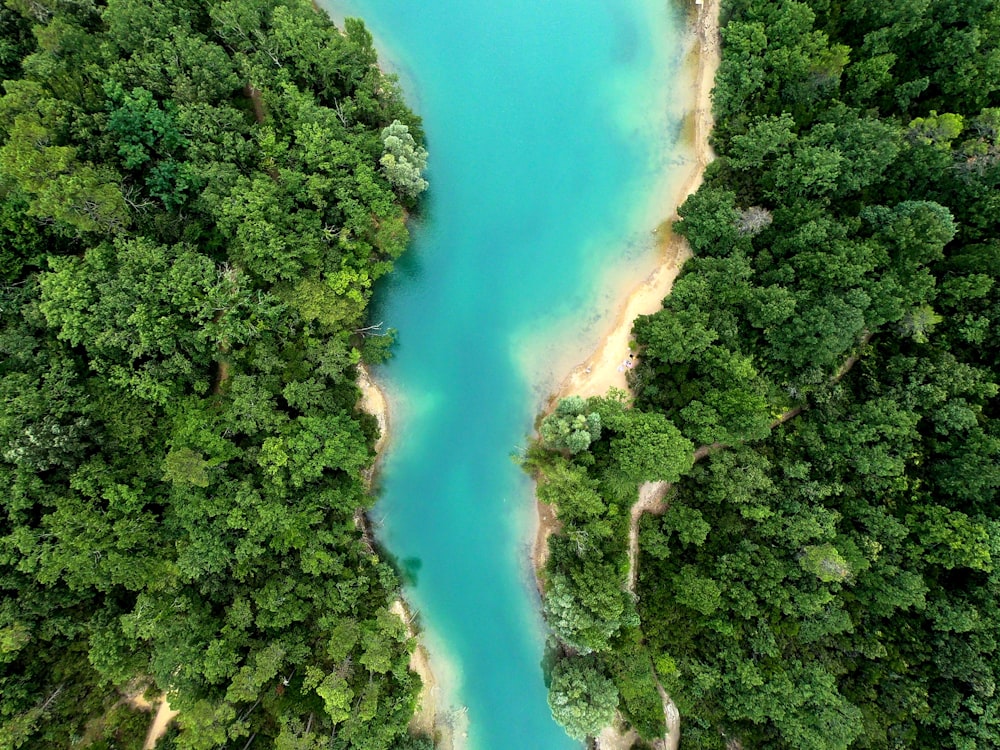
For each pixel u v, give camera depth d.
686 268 60.34
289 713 51.78
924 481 52.78
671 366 57.62
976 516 49.19
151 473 51.34
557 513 59.03
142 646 51.12
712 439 53.81
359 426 57.72
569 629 54.69
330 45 56.34
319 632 55.66
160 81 52.41
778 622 52.22
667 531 56.78
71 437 47.28
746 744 51.75
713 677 52.22
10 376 46.78
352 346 61.78
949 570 51.41
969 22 54.03
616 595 52.59
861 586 52.06
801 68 56.62
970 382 50.31
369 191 56.91
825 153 53.41
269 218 53.56
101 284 48.75
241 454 53.06
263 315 54.34
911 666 50.62
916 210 51.91
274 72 56.19
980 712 46.81
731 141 60.22
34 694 48.44
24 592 46.88
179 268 50.72
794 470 54.03
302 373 55.19
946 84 55.53
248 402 52.09
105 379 50.41
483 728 61.47
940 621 49.34
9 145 45.38
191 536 50.44
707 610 51.75
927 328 51.94
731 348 56.09
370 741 51.03
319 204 55.78
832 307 51.38
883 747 49.38
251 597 53.72
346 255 57.38
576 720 53.22
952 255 52.81
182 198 53.56
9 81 47.28
